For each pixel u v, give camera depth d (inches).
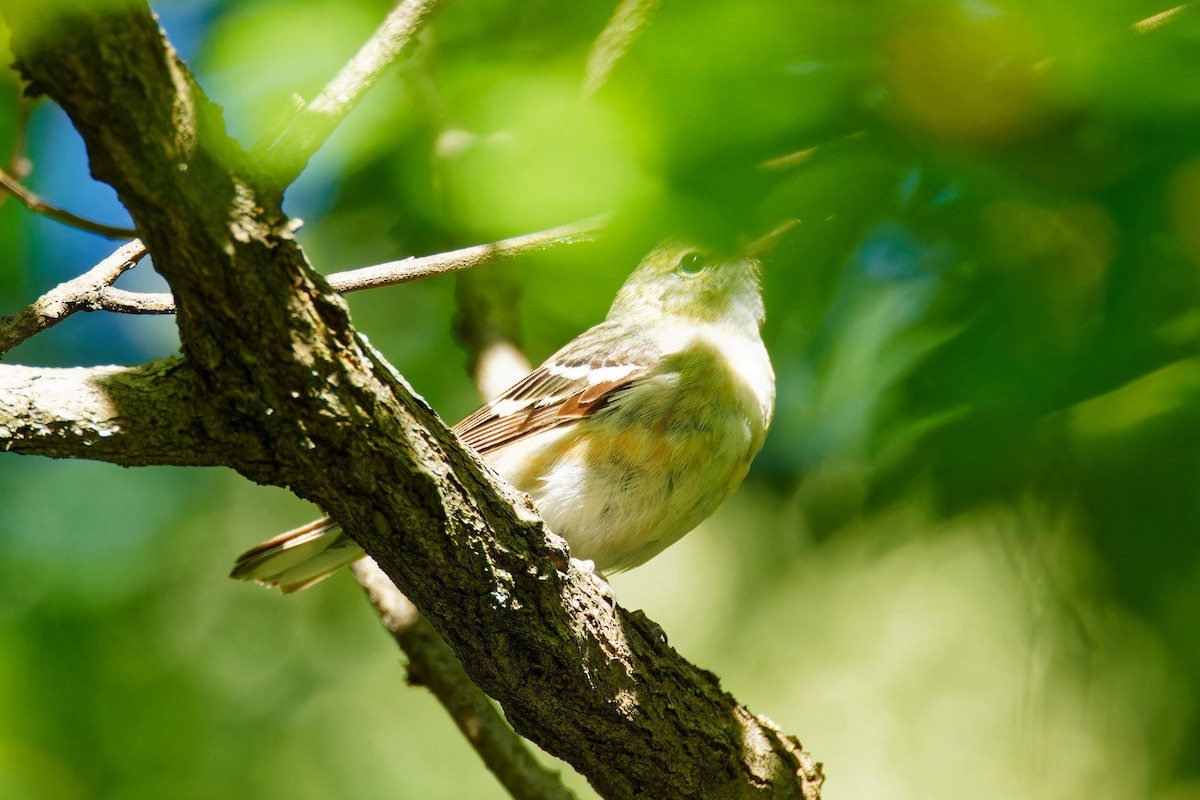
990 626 536.4
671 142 214.2
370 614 549.6
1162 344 236.1
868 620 538.3
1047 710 383.9
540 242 241.4
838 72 215.9
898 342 309.4
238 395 210.1
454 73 295.9
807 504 412.5
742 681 554.6
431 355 465.1
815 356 353.4
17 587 454.9
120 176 180.7
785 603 527.8
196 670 485.4
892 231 248.8
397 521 231.5
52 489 483.2
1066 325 241.9
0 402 204.7
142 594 478.6
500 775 353.4
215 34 288.7
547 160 219.1
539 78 281.7
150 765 446.6
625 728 277.6
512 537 246.2
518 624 253.3
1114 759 410.9
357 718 535.8
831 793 547.2
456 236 296.8
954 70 213.8
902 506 311.6
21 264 396.5
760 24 212.1
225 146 187.2
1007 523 311.4
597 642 267.4
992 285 252.5
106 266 239.9
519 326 409.1
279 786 489.1
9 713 416.5
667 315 376.2
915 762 545.0
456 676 361.4
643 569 575.5
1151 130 219.9
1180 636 324.5
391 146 338.3
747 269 375.9
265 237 194.7
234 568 361.7
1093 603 332.8
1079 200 225.5
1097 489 278.7
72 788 418.3
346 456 220.7
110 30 168.7
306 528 357.7
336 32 290.4
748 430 362.3
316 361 209.3
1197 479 271.3
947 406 259.8
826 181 220.2
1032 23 210.5
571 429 356.2
